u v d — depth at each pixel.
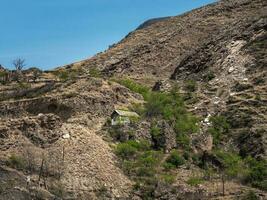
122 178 72.25
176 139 83.62
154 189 70.50
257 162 78.94
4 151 70.31
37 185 65.62
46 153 71.25
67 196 65.62
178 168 77.75
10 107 89.81
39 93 96.06
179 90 104.62
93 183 69.19
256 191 71.75
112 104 91.69
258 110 90.56
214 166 78.50
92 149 74.56
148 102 95.62
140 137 82.31
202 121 90.94
